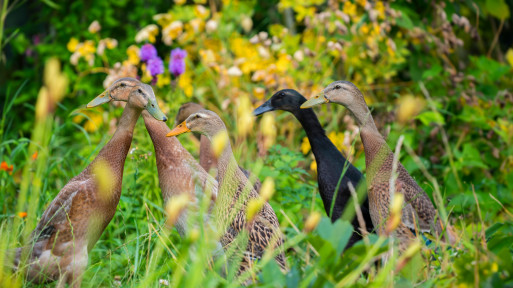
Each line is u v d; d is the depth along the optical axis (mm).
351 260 6223
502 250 6227
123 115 8227
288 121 13562
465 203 10797
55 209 7781
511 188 11688
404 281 6125
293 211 10445
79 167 11758
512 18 17766
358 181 9133
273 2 17844
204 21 15438
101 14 16859
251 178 7250
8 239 7852
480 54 17688
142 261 8664
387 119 13320
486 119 12734
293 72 14094
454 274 6715
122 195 10492
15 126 17109
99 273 8320
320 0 14875
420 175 12312
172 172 8648
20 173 12844
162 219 9430
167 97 12008
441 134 13273
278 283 5824
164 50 17297
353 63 14414
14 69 18703
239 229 7938
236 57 14781
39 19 17938
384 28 14133
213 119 8625
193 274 5648
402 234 8203
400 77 15703
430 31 14594
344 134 12672
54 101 4527
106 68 14836
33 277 7711
